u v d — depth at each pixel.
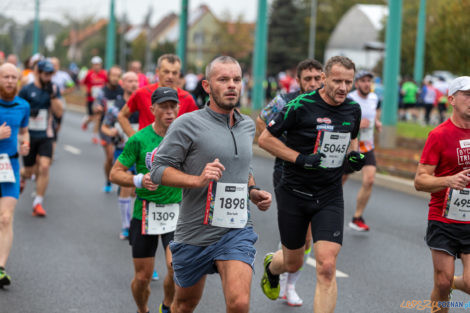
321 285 8.58
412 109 49.91
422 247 14.69
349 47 117.56
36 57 24.55
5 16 94.25
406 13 74.56
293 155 9.08
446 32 33.56
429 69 47.72
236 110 7.92
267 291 10.49
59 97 17.23
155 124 9.61
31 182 21.56
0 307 10.39
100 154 29.27
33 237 14.75
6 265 12.62
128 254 13.60
